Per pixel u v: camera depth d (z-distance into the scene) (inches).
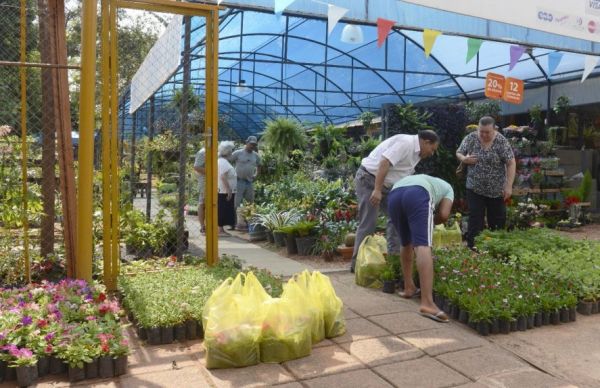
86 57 176.1
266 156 544.4
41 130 220.8
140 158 398.3
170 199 311.7
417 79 612.1
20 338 127.0
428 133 216.8
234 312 132.1
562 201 433.1
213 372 129.3
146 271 205.5
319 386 122.5
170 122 413.7
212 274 187.2
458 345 148.8
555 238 257.6
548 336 161.3
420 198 175.6
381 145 225.9
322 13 281.1
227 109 837.8
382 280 205.2
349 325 164.2
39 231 221.0
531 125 549.3
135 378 125.6
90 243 181.6
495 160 261.0
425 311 173.2
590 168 501.4
